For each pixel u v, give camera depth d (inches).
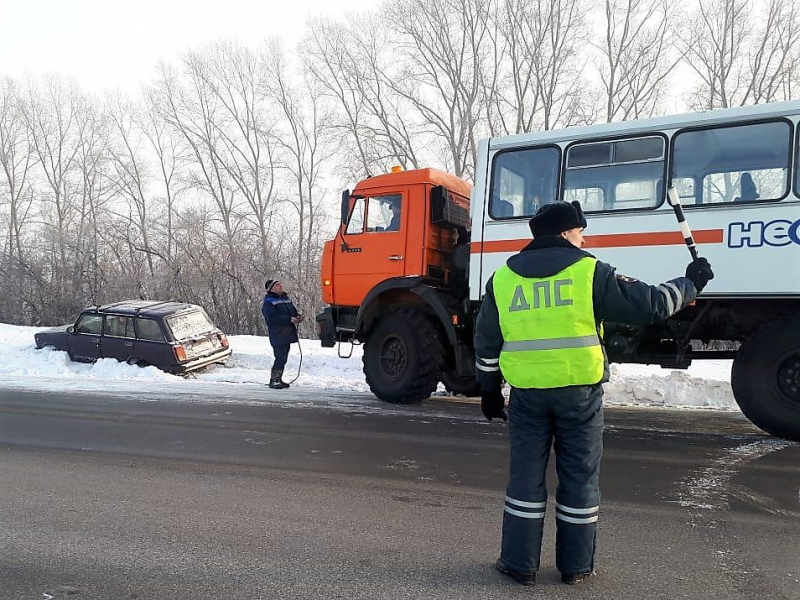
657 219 250.4
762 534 145.9
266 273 1106.1
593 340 113.7
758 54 925.8
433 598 115.3
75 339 482.6
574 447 116.9
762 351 234.4
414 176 321.1
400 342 320.8
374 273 329.7
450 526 153.4
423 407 322.0
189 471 203.8
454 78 1035.9
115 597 118.2
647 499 171.8
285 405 325.1
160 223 1198.9
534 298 116.0
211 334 482.3
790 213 227.5
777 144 232.5
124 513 164.6
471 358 315.0
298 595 117.6
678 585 119.8
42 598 118.0
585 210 267.3
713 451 223.6
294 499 174.9
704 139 245.3
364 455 223.0
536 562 119.7
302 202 1159.6
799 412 227.5
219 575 126.9
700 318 248.7
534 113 1012.5
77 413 303.7
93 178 1337.4
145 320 460.4
